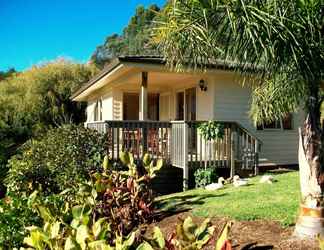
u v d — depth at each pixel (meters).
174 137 9.91
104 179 4.62
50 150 8.69
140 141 9.61
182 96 13.38
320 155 4.18
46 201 4.21
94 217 3.39
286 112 5.68
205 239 2.38
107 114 15.58
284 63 3.87
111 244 2.75
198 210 5.79
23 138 21.89
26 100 25.20
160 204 6.63
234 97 11.27
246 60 3.86
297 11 3.65
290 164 11.90
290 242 4.09
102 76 12.19
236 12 3.51
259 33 3.46
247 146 10.03
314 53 3.78
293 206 5.42
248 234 4.48
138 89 14.74
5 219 3.80
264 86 5.33
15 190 7.84
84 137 8.63
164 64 9.66
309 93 4.20
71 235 2.36
